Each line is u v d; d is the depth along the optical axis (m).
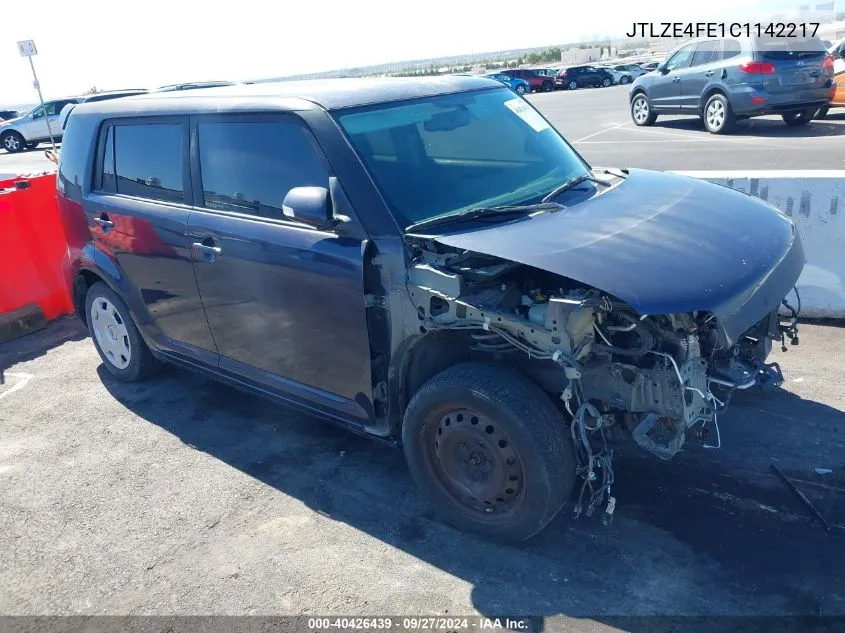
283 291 3.76
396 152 3.64
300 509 3.78
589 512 3.24
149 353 5.29
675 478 3.78
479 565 3.27
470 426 3.21
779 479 3.71
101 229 4.89
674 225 3.38
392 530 3.56
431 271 3.16
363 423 3.73
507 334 3.08
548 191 3.86
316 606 3.09
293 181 3.72
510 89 4.64
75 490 4.11
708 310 2.85
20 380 5.75
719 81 14.71
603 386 3.11
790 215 5.43
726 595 2.98
